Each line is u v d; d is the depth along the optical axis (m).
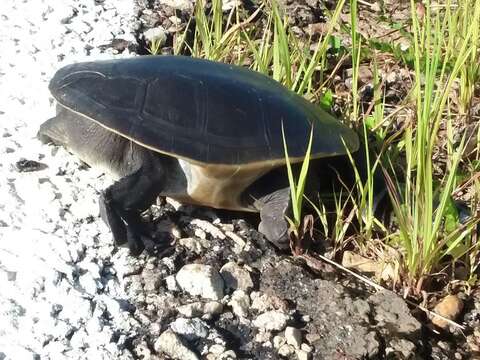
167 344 0.49
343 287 0.55
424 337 0.53
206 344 0.50
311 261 0.57
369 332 0.52
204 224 0.58
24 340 0.47
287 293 0.54
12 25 0.74
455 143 0.68
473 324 0.55
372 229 0.59
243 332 0.51
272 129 0.55
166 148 0.52
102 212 0.54
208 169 0.53
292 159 0.55
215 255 0.56
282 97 0.57
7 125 0.63
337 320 0.53
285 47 0.67
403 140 0.65
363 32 0.83
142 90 0.54
